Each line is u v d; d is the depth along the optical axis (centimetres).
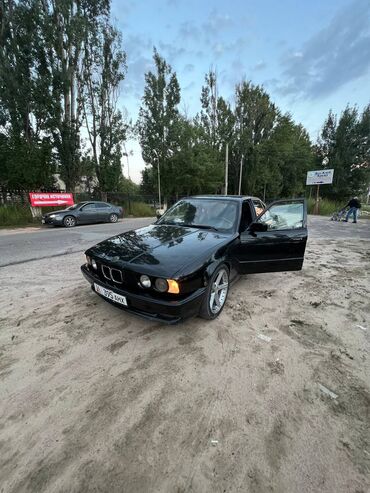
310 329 289
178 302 230
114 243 310
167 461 147
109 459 148
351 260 598
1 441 158
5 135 1439
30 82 1394
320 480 139
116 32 1816
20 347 247
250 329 284
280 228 371
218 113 2734
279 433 166
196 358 234
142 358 233
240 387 202
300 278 459
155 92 2156
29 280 427
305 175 3353
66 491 133
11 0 1363
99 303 335
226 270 311
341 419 177
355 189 2730
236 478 139
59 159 1684
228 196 411
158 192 2377
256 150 2727
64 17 1530
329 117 2773
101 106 1888
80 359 231
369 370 226
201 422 172
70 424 169
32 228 1222
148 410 181
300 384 207
